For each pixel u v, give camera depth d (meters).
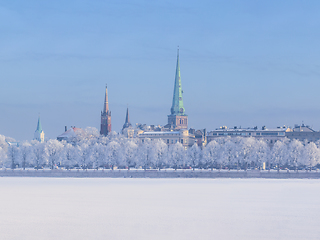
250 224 118.12
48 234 107.94
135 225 117.19
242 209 140.75
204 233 108.31
